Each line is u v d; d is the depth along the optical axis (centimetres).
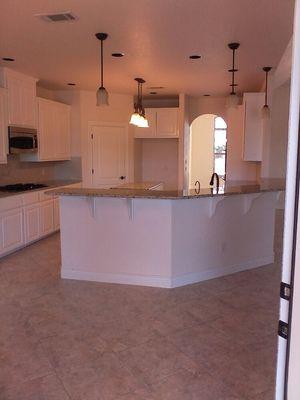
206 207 384
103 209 381
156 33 367
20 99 539
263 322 295
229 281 389
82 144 705
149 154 833
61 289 370
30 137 562
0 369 233
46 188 575
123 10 308
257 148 609
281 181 505
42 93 671
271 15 319
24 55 448
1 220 463
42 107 602
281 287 85
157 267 375
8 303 335
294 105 80
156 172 834
